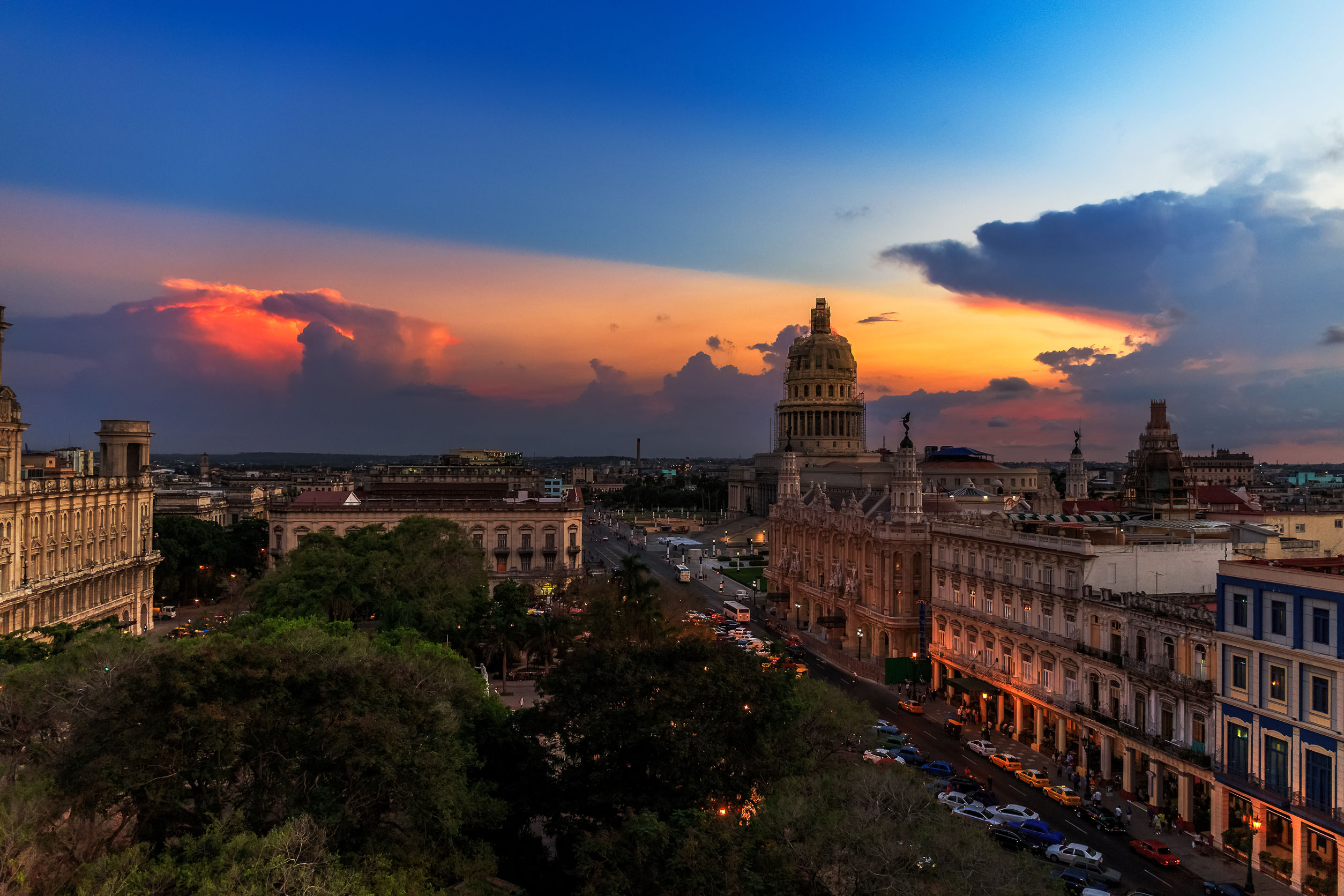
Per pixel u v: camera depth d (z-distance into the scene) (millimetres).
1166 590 78375
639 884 40219
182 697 40844
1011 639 87938
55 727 47406
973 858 41125
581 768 52500
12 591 92250
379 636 73438
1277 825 56406
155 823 41062
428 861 42688
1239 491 170750
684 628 104875
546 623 100250
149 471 135625
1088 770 71375
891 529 113562
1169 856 57562
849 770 53125
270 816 41719
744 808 51188
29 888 34625
